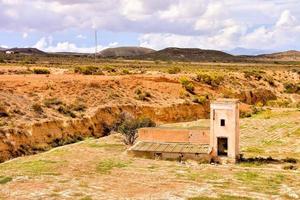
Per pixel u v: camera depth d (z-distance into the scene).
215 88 140.25
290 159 58.41
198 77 141.75
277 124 96.38
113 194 39.56
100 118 94.31
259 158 60.00
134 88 118.06
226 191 41.28
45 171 48.28
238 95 143.12
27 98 91.44
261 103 141.00
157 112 107.94
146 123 75.06
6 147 68.12
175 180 45.38
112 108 99.62
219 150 59.28
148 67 199.50
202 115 117.81
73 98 99.50
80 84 107.00
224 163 55.84
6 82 97.00
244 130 90.31
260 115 113.44
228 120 57.22
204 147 58.59
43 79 105.81
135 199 38.09
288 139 78.81
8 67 145.50
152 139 62.09
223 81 149.38
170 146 59.53
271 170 51.16
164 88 123.62
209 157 55.97
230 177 47.09
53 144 76.56
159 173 48.47
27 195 38.88
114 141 71.81
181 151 56.72
